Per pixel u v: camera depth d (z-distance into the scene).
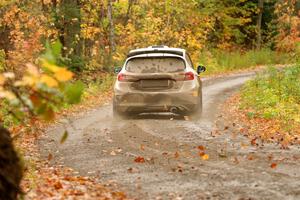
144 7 61.84
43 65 5.99
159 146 18.67
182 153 17.28
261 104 30.14
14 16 40.66
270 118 26.14
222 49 83.06
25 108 6.38
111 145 18.97
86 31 50.88
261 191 12.23
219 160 16.05
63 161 16.31
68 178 13.55
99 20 57.66
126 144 19.16
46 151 17.95
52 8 44.53
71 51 41.62
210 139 20.11
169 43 62.00
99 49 52.28
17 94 6.26
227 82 52.44
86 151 17.91
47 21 43.38
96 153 17.50
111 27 53.84
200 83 27.50
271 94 32.41
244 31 91.12
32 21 40.72
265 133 21.67
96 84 42.91
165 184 13.12
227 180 13.38
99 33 57.28
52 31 42.50
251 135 21.09
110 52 52.91
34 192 11.77
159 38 58.44
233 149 17.92
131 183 13.30
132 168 15.05
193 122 25.12
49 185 12.68
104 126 23.94
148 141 19.75
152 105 25.97
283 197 11.70
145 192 12.38
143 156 16.88
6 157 6.96
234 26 88.44
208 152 17.44
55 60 6.03
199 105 26.56
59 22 44.59
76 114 28.88
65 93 6.21
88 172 14.70
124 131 22.27
